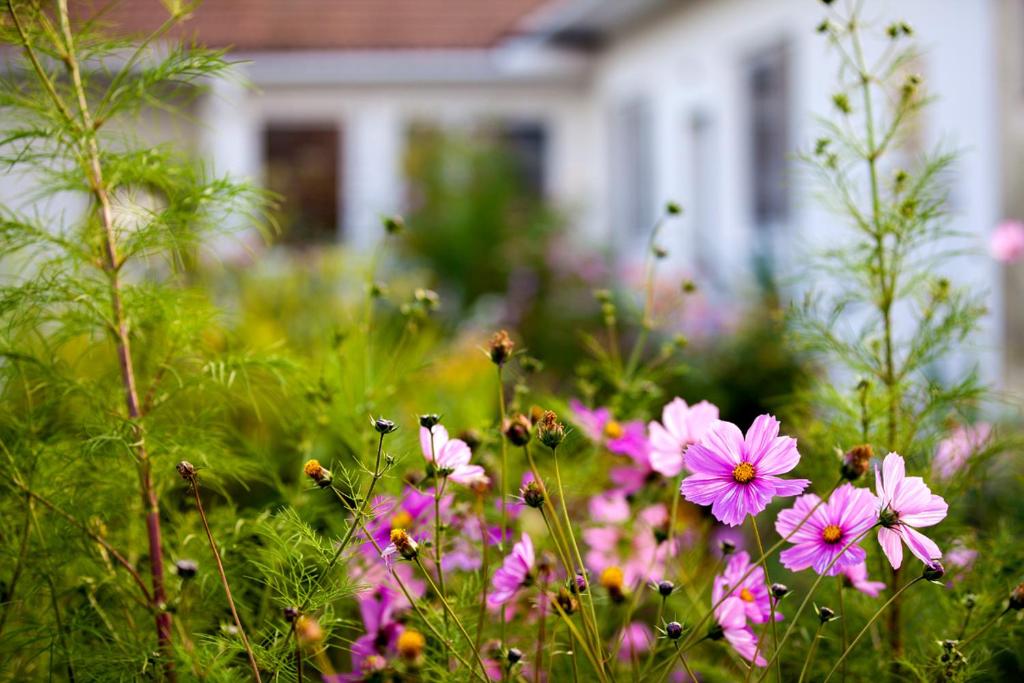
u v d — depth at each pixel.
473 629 1.23
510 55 8.28
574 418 1.46
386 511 1.22
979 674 1.17
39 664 1.26
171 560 1.30
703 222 6.91
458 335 4.28
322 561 1.18
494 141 7.43
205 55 1.25
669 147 7.24
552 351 4.94
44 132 1.22
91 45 1.24
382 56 8.20
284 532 1.24
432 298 1.56
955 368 2.95
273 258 3.97
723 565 1.32
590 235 7.12
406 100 8.80
